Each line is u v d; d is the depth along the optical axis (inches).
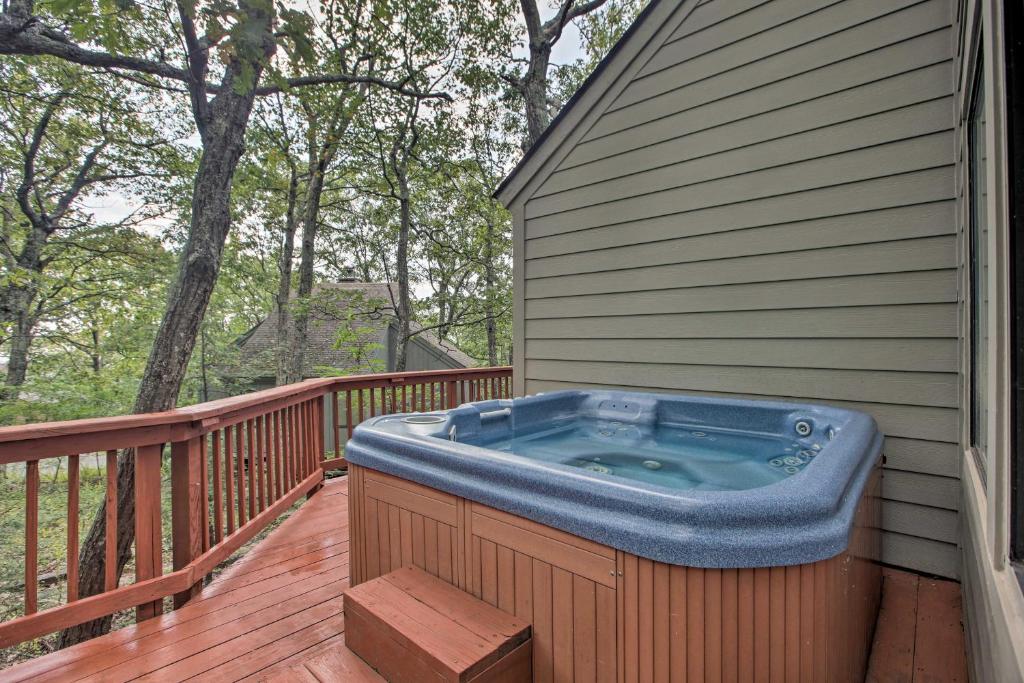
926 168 85.7
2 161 330.0
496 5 328.2
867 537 59.3
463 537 58.4
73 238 362.9
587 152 135.9
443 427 90.4
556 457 97.7
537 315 149.4
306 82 271.3
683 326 118.4
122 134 359.6
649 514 42.6
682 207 117.6
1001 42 32.2
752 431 102.2
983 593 42.4
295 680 54.5
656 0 120.4
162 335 183.6
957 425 82.3
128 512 171.3
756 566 38.8
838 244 95.6
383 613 54.2
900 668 61.6
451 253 479.5
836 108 95.3
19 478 293.9
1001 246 33.6
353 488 76.5
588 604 45.9
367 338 462.3
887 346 90.3
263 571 89.7
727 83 109.7
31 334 370.0
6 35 154.5
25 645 181.9
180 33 180.4
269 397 105.3
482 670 45.8
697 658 40.0
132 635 69.6
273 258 469.7
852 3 93.4
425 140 394.9
